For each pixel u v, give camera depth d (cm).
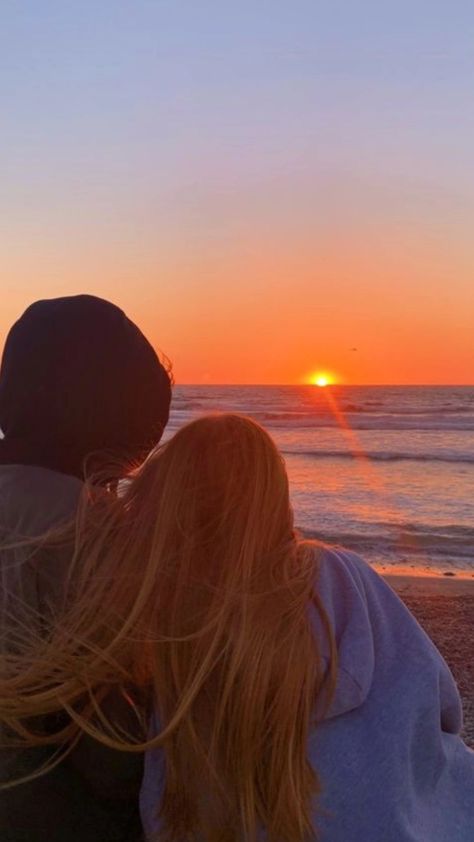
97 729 157
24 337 191
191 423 170
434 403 6600
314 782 145
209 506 158
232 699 145
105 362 191
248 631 146
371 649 154
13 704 154
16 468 184
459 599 1006
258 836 146
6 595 164
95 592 158
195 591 152
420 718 153
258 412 5672
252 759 144
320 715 149
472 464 2903
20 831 159
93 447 191
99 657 153
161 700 151
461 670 679
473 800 158
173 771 151
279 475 164
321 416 5331
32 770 160
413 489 2288
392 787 146
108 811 165
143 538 160
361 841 144
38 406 188
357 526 1695
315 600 156
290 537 166
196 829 152
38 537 168
